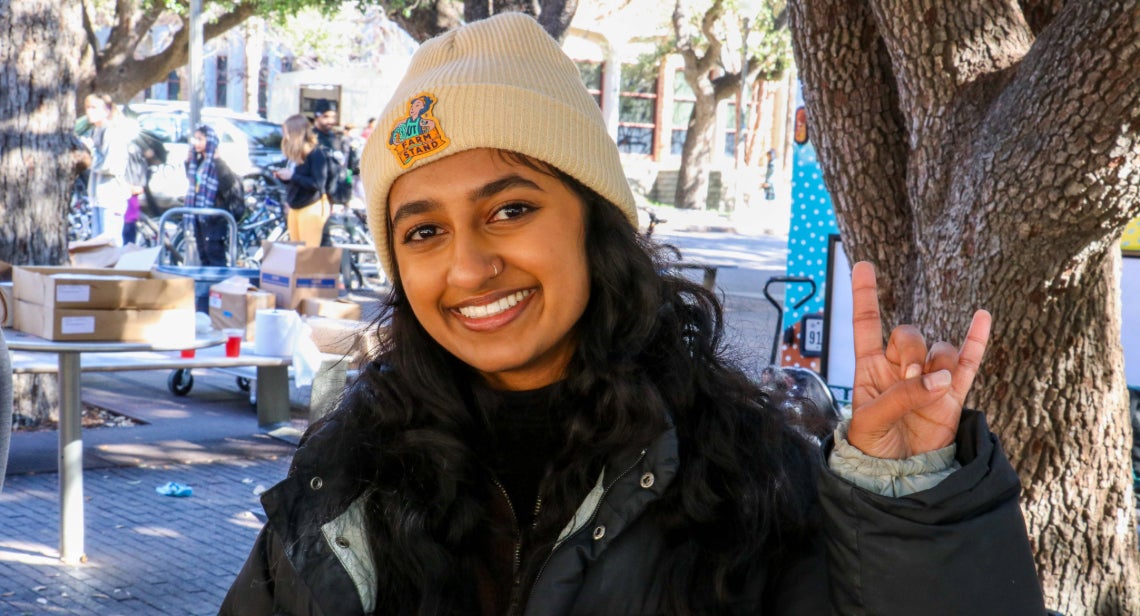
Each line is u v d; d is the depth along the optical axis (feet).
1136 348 16.49
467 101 4.68
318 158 37.19
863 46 10.69
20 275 16.25
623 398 4.62
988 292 9.72
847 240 11.45
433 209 4.74
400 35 103.24
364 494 4.89
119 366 17.04
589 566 4.56
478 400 5.05
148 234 43.45
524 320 4.74
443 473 4.86
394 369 5.15
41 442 21.79
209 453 21.40
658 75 106.52
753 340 27.58
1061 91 8.84
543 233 4.70
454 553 4.86
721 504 4.53
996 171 9.29
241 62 116.57
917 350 4.07
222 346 20.21
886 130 10.84
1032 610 3.98
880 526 3.94
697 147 97.35
